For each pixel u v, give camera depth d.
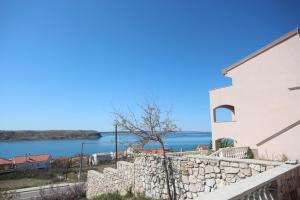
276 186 3.99
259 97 16.95
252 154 15.79
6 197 19.25
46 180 34.12
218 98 19.52
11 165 46.44
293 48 15.41
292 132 12.57
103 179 15.40
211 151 15.88
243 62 18.17
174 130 11.38
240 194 2.98
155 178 10.24
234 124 18.19
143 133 10.83
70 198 19.78
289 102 15.38
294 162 5.23
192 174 8.21
